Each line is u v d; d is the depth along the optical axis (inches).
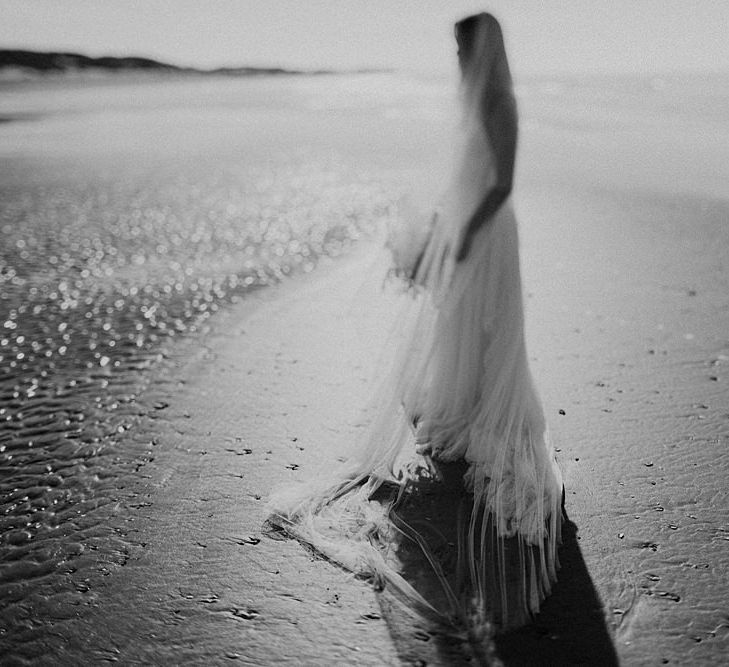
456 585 99.8
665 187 398.6
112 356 190.2
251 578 102.7
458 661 86.4
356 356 183.8
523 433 122.8
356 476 126.5
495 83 116.7
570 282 240.1
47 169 543.5
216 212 378.6
